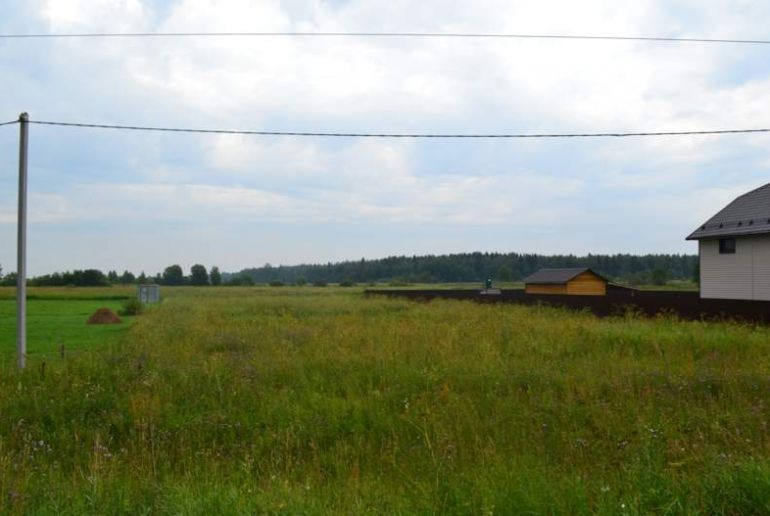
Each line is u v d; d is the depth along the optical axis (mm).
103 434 6965
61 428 7164
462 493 4395
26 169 11742
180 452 6367
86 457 6238
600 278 48375
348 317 21109
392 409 7605
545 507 4105
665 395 7742
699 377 8445
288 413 7398
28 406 7934
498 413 7203
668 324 15711
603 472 5281
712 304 16750
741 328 13797
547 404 7438
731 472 4469
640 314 18875
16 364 10844
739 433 6258
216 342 13570
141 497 4621
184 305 35875
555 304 25391
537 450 5953
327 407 7652
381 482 5242
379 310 26625
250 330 16312
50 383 9055
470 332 14266
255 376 9391
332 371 9797
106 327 21625
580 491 4355
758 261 24734
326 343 12844
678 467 5344
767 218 24328
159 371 9781
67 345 15469
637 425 6398
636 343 12117
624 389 8023
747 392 7875
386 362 10070
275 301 36969
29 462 6016
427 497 4457
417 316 21203
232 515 4172
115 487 4840
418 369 9578
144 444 6504
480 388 8531
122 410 7723
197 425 7094
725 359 10062
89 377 9352
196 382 9031
